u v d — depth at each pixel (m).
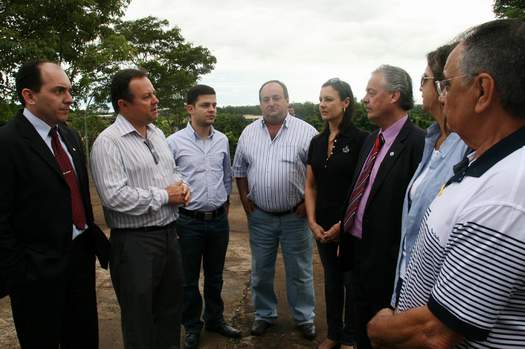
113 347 3.04
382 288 2.09
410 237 1.64
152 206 2.34
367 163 2.29
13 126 2.07
